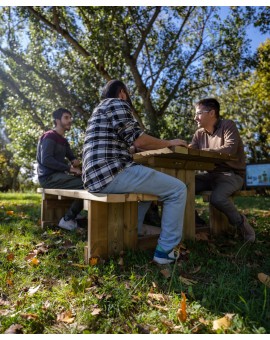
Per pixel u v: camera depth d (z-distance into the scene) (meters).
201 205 6.60
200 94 10.82
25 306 1.68
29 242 2.95
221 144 3.31
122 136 2.28
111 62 8.99
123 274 2.12
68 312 1.61
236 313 1.57
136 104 10.68
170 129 10.48
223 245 2.87
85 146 2.38
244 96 16.28
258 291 1.79
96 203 2.38
